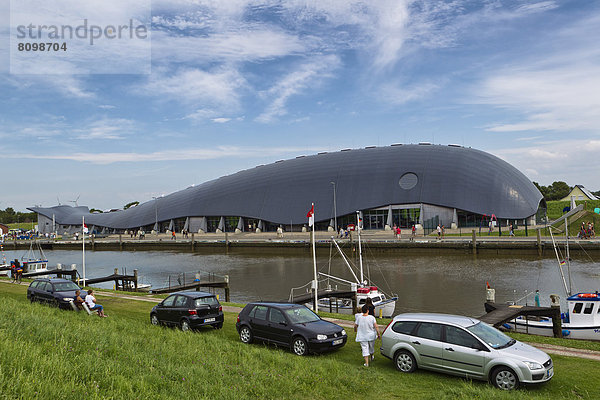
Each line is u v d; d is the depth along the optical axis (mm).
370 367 14070
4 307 20125
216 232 119938
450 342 13031
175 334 17578
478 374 12406
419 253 70750
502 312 23422
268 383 11781
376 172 105250
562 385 12461
